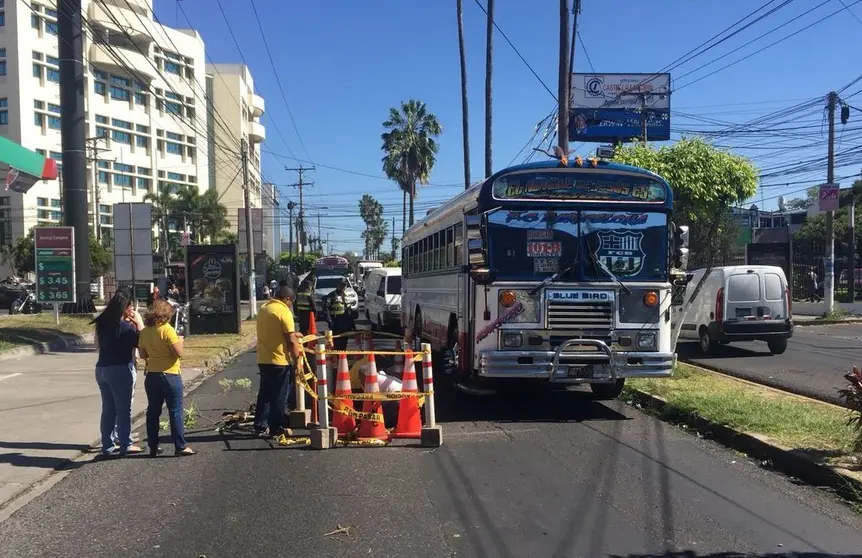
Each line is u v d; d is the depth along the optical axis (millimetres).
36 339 17625
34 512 5633
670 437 8055
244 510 5594
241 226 37500
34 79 66500
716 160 15086
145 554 4719
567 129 16844
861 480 5805
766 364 13844
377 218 107250
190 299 21188
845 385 11070
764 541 4875
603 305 8820
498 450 7473
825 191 24484
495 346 8727
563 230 8875
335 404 7922
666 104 34219
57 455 7375
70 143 24578
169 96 75750
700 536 4973
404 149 48281
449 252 11148
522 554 4656
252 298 30750
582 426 8680
